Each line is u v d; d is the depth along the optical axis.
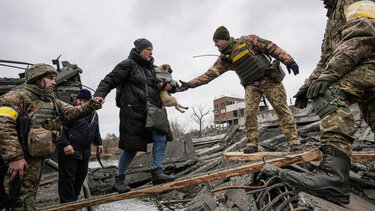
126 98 2.71
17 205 2.05
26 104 2.18
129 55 2.90
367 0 1.62
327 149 1.61
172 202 6.54
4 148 1.92
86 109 2.54
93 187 7.84
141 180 8.11
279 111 3.19
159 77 2.87
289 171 1.77
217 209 2.92
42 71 2.30
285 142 5.77
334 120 1.58
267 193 1.98
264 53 3.16
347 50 1.55
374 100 1.72
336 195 1.53
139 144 2.66
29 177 2.14
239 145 7.58
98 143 4.05
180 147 9.08
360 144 4.21
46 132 2.21
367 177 2.54
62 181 3.28
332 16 1.89
